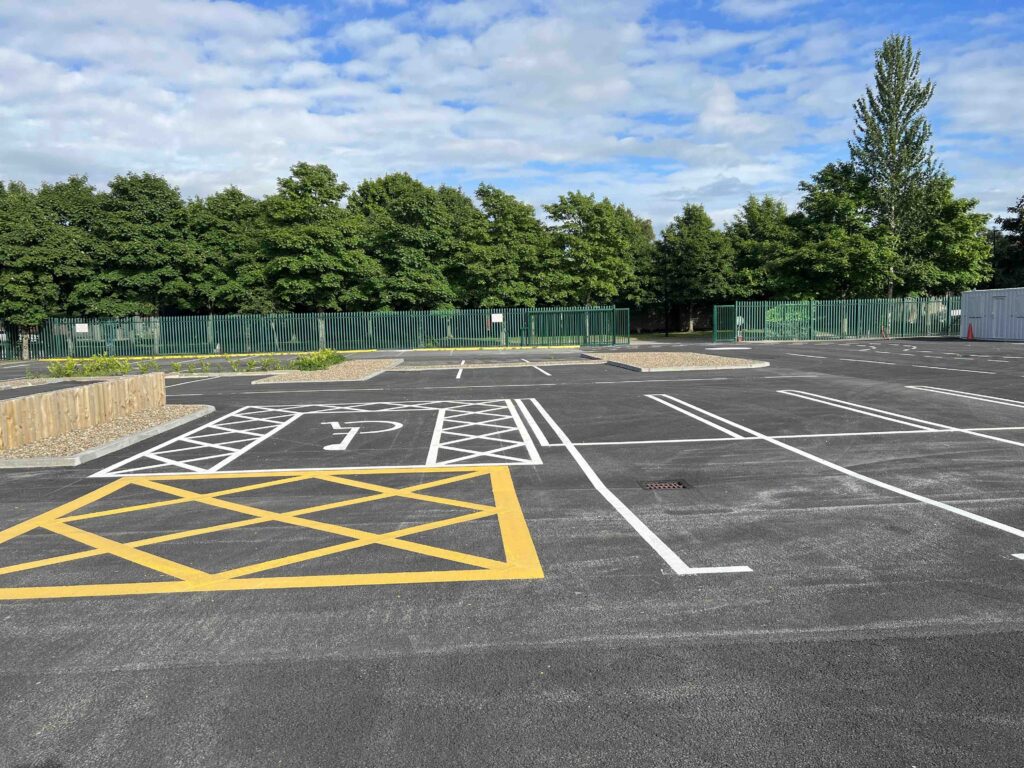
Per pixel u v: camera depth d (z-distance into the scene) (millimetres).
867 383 18500
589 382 20281
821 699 3684
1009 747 3270
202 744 3395
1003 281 57156
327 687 3887
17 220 40469
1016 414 12859
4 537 6676
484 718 3562
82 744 3414
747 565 5605
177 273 41844
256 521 7094
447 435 12023
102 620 4809
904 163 48344
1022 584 5121
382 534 6586
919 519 6699
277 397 18250
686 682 3875
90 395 12781
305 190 42406
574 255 48375
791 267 48594
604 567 5625
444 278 45625
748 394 16516
